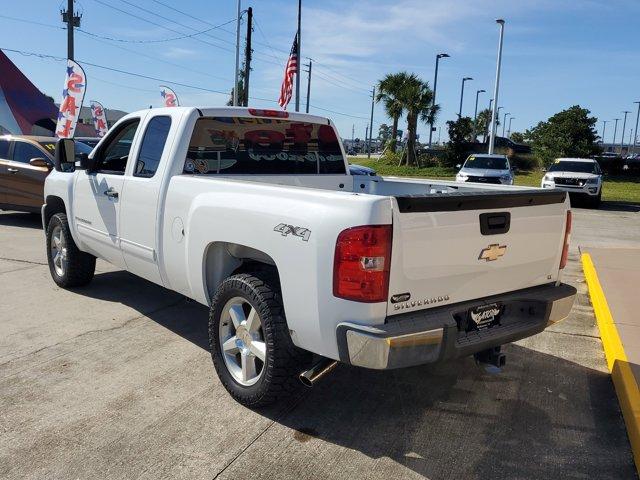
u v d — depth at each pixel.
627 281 7.47
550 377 4.59
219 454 3.36
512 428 3.76
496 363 3.93
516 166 40.25
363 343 3.05
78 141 11.95
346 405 4.00
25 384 4.17
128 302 6.16
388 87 42.00
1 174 11.22
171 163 4.52
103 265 7.84
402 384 4.37
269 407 3.89
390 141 44.56
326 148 5.73
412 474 3.22
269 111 5.14
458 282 3.43
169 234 4.45
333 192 3.35
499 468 3.30
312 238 3.24
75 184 5.88
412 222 3.12
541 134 38.97
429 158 42.34
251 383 3.82
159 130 4.81
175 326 5.46
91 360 4.63
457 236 3.33
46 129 22.16
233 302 3.89
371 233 3.02
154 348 4.91
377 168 40.22
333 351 3.24
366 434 3.62
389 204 3.04
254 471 3.20
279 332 3.54
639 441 3.42
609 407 4.09
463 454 3.44
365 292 3.06
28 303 6.07
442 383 4.41
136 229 4.87
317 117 5.59
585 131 36.88
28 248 8.95
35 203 10.97
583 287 7.57
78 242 6.08
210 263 4.19
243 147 5.03
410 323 3.16
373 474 3.20
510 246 3.65
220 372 4.02
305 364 3.62
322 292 3.20
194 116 4.62
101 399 3.97
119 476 3.12
